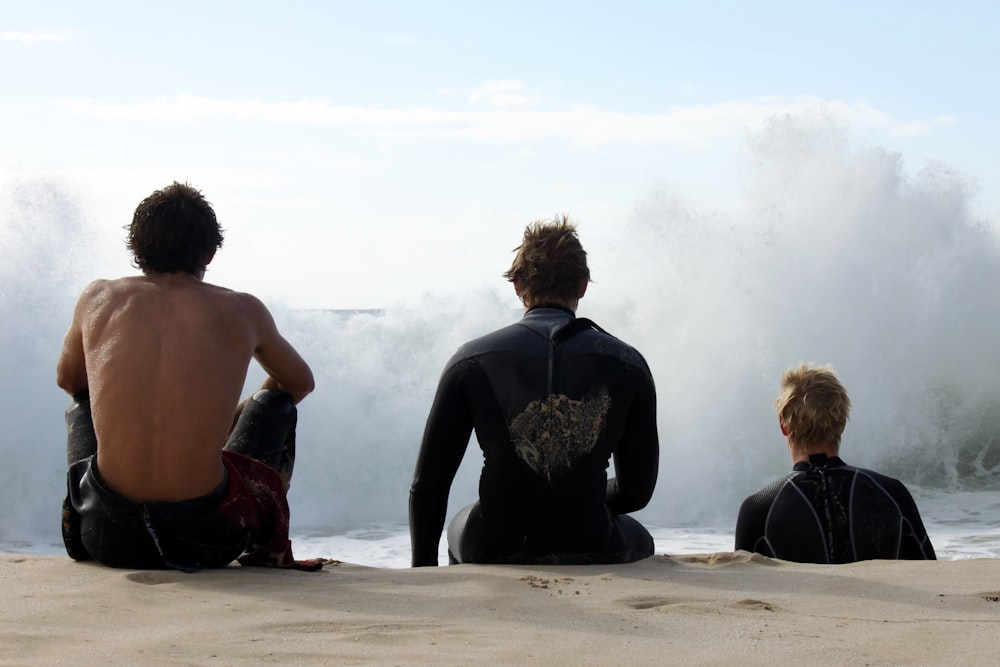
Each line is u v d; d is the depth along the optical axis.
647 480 3.69
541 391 3.50
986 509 9.24
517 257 3.77
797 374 4.07
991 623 2.75
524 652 2.41
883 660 2.37
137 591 3.06
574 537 3.53
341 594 3.06
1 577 3.25
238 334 3.48
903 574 3.40
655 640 2.55
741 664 2.32
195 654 2.38
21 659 2.31
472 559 3.61
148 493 3.29
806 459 3.98
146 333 3.38
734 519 9.57
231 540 3.40
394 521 9.62
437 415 3.61
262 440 3.65
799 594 3.12
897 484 3.90
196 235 3.54
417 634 2.59
